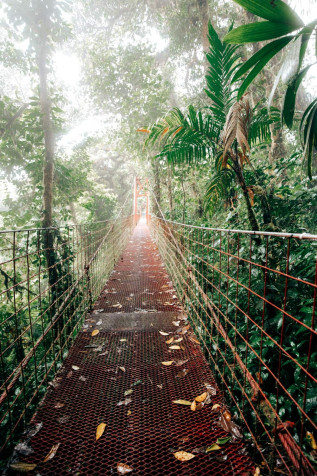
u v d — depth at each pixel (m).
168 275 5.00
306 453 1.59
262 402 1.37
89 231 3.91
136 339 2.56
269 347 2.12
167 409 1.68
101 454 1.37
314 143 1.41
